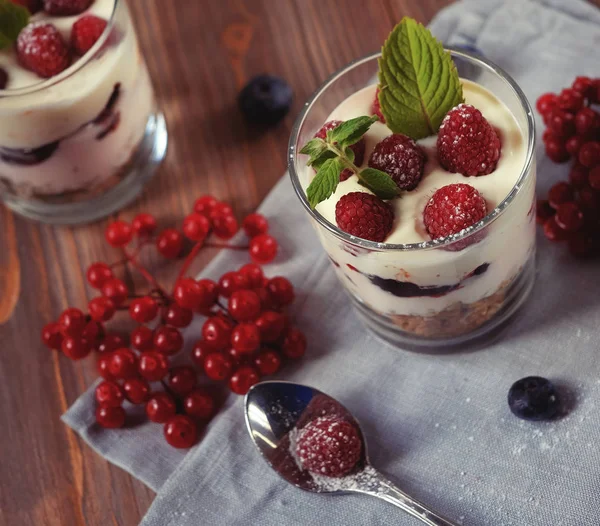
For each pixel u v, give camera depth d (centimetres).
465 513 44
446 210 40
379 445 46
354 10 56
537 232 49
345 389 47
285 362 48
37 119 48
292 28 56
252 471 46
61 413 49
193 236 50
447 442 45
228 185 53
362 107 45
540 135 50
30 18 50
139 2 58
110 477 47
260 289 48
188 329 50
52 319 51
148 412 47
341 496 45
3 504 47
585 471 44
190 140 54
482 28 53
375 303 45
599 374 45
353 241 41
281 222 51
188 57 56
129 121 51
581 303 47
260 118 53
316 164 42
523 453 45
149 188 54
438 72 42
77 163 51
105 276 50
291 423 46
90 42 49
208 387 48
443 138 42
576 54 52
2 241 53
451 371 47
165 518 45
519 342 47
